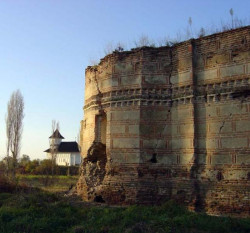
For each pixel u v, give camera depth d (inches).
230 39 845.8
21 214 744.3
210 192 826.2
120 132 959.6
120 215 711.1
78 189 1091.9
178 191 876.6
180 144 897.5
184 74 912.3
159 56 960.9
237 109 813.9
